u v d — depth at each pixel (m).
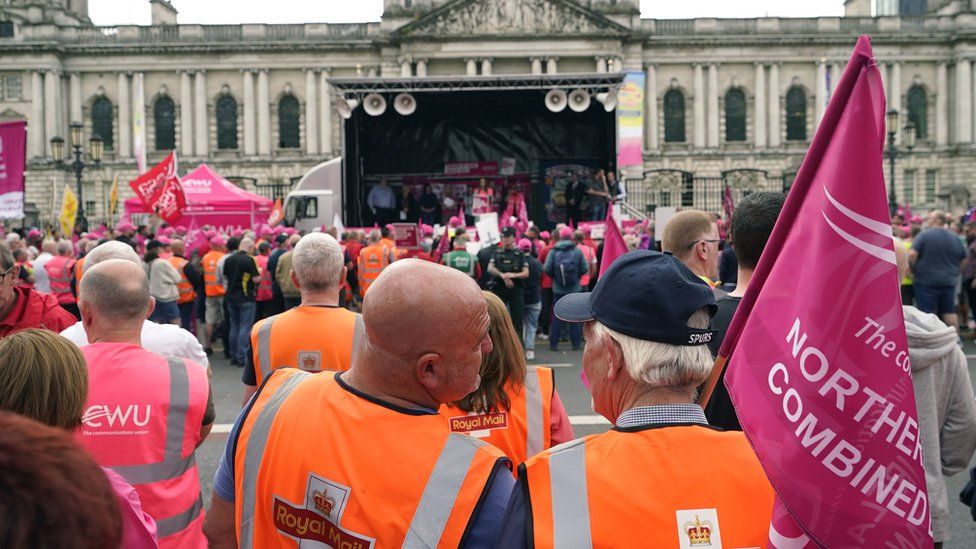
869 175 2.22
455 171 25.95
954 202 56.69
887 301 2.17
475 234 21.02
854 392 2.13
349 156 24.62
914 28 61.75
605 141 25.42
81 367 2.70
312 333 4.54
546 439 3.63
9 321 5.07
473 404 3.51
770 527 2.09
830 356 2.16
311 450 2.42
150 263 12.88
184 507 3.46
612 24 58.25
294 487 2.42
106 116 62.38
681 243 4.44
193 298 14.74
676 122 62.59
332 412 2.46
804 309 2.24
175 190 20.09
